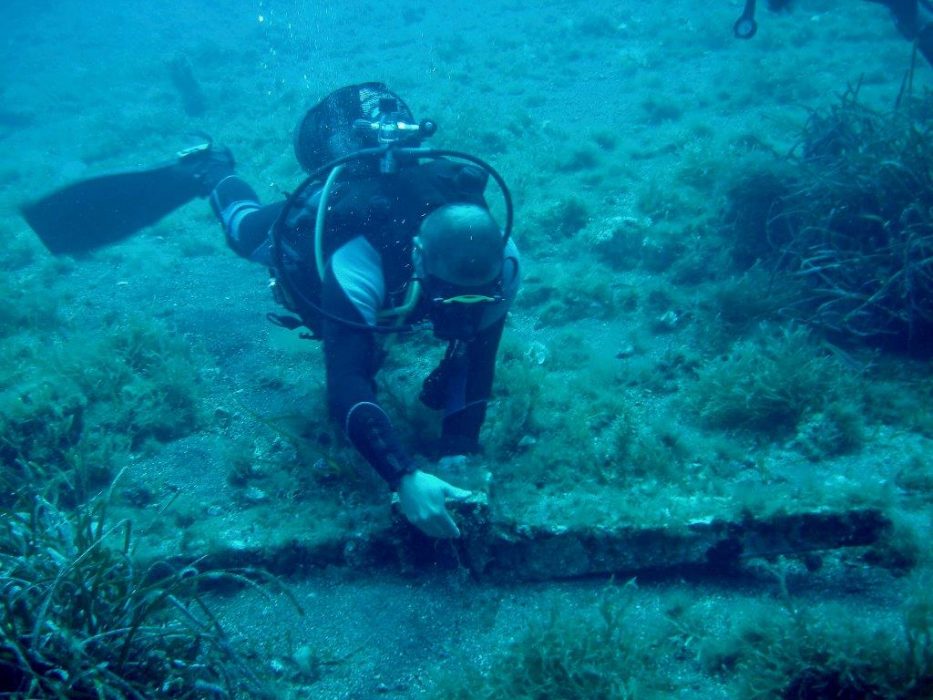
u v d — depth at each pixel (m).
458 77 12.03
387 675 2.44
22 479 3.31
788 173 4.84
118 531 3.03
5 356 4.55
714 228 5.21
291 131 10.15
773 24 11.77
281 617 2.72
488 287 2.50
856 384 3.44
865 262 4.05
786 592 2.29
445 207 2.50
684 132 7.36
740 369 3.62
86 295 5.87
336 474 3.30
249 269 6.21
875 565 2.54
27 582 2.10
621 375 4.00
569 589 2.68
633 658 2.26
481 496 2.67
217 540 2.88
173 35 23.12
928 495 2.79
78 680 1.94
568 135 8.10
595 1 16.91
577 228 5.87
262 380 4.38
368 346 2.70
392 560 2.87
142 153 11.12
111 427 3.91
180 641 2.22
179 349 4.62
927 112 5.56
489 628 2.57
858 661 2.02
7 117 14.42
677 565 2.62
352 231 2.68
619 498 2.74
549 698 2.22
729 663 2.27
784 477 3.04
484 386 3.20
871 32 10.62
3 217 8.13
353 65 14.75
